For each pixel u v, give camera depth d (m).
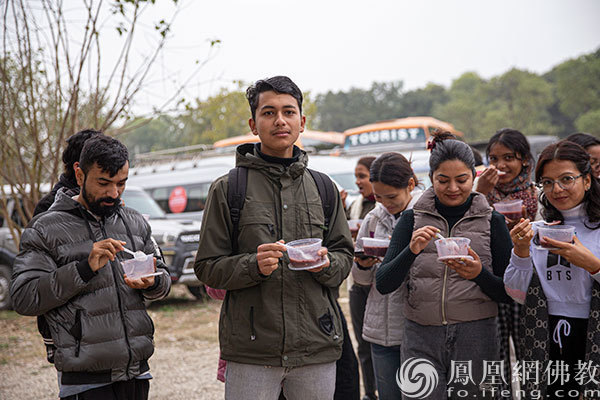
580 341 2.79
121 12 6.68
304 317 2.59
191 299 9.91
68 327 2.48
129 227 2.76
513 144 3.78
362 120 103.94
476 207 2.94
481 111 87.44
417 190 3.71
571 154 2.80
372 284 3.48
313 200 2.74
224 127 25.25
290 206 2.67
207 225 2.65
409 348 3.00
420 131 13.55
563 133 98.38
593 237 2.84
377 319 3.38
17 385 5.44
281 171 2.68
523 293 2.82
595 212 2.82
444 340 2.92
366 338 3.45
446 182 2.87
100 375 2.51
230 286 2.54
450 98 111.62
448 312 2.89
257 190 2.67
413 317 3.00
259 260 2.45
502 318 3.22
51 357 2.61
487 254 2.91
